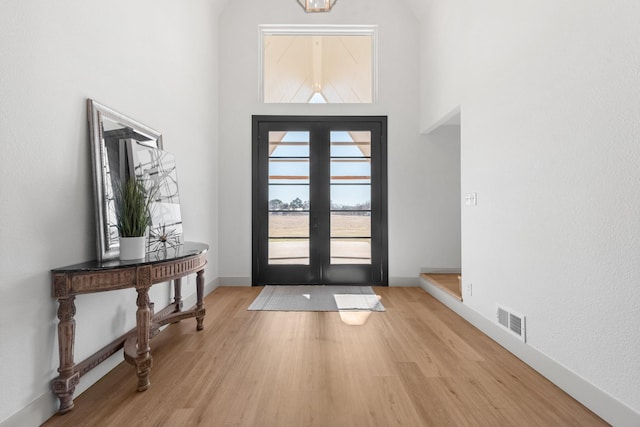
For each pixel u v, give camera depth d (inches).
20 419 57.6
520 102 88.4
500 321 99.0
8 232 56.4
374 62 183.6
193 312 109.3
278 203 181.6
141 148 93.7
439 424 61.7
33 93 61.4
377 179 181.8
